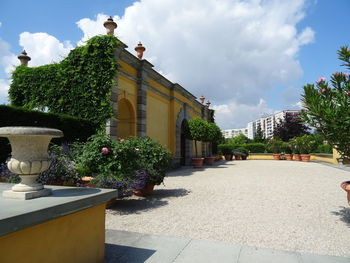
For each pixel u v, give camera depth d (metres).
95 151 5.30
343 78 4.14
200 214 4.70
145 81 11.35
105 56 9.30
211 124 17.50
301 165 17.06
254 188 7.41
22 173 2.40
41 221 1.88
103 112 9.07
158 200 5.91
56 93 10.03
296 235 3.63
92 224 2.55
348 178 9.77
